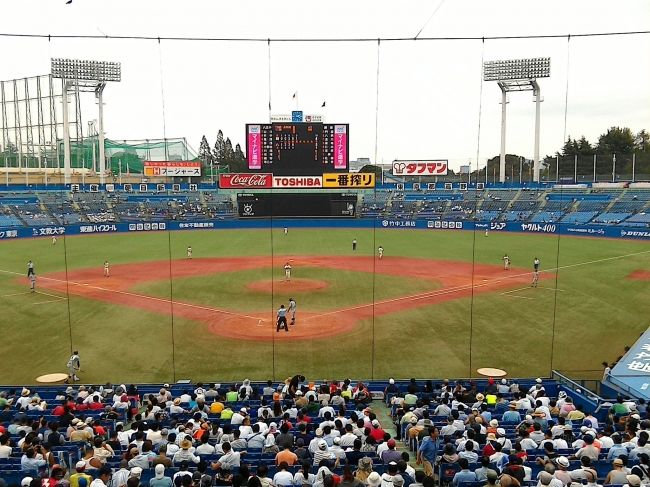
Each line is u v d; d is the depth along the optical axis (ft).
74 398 59.57
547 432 42.45
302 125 237.04
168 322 98.22
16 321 99.04
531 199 272.51
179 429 45.47
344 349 82.99
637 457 38.37
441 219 277.03
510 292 122.11
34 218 250.37
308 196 276.00
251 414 52.60
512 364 76.69
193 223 270.67
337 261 170.19
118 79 277.64
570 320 98.53
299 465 37.63
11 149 345.51
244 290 125.90
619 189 261.03
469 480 34.65
